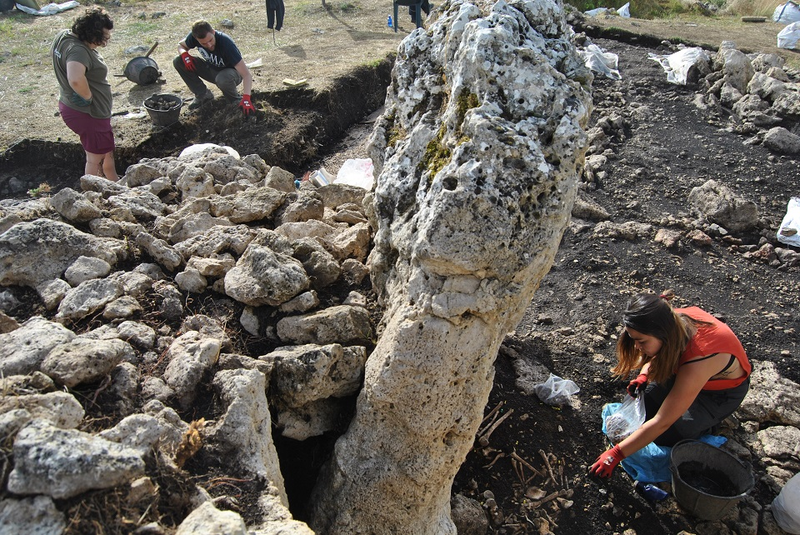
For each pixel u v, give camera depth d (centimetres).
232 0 1180
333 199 389
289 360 240
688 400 282
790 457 340
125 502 170
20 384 195
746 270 488
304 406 253
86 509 162
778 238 517
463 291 212
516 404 347
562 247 502
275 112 722
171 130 676
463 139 214
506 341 397
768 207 566
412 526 240
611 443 335
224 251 302
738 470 308
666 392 314
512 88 217
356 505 236
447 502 259
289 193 358
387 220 255
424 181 230
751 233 527
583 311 437
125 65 855
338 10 1115
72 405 192
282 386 241
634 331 285
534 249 210
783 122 677
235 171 396
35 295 269
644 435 290
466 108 221
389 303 255
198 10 1110
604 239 509
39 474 157
